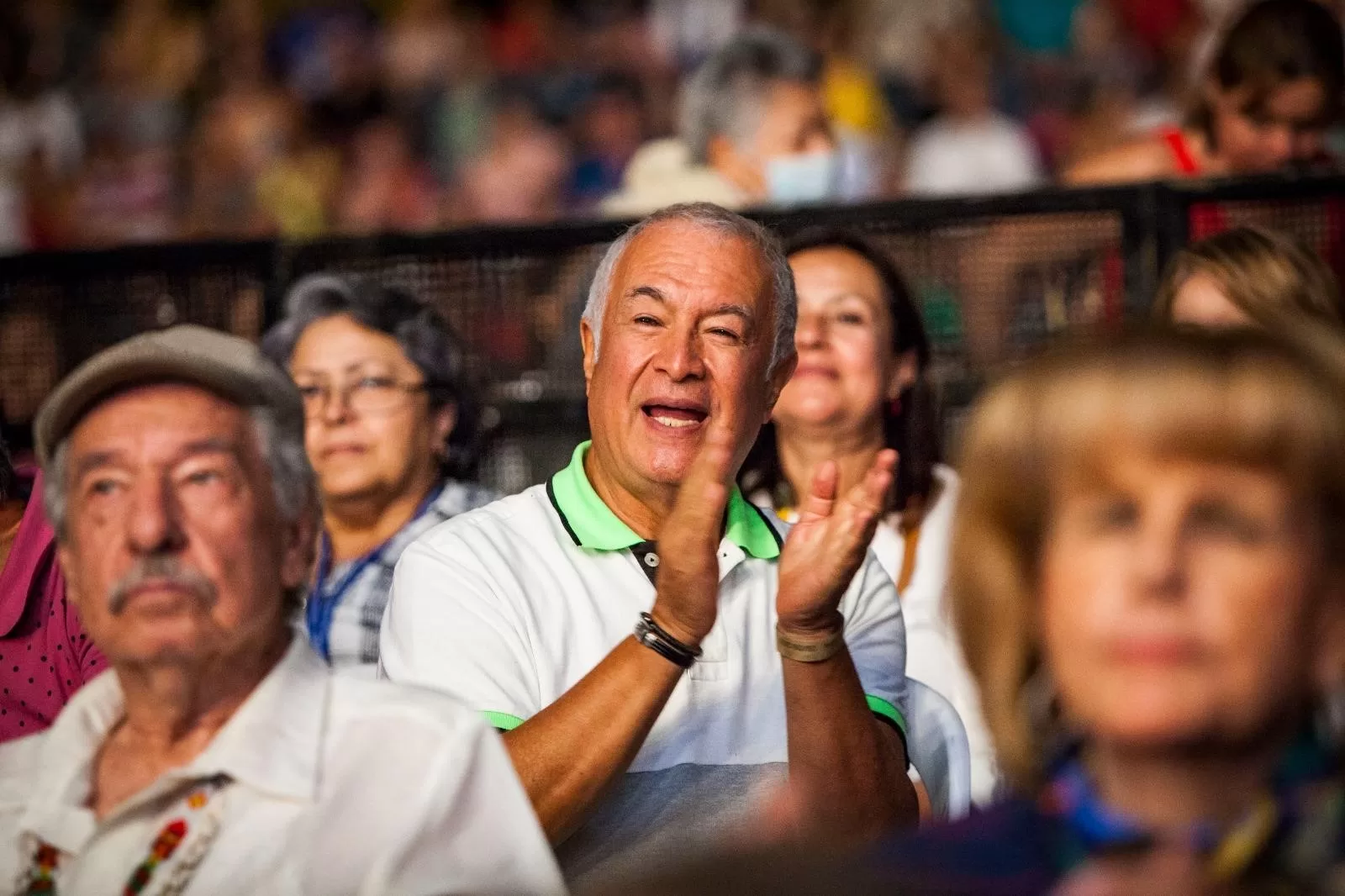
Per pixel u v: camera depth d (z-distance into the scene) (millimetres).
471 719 5109
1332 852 3484
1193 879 3516
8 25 21438
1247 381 3535
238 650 4996
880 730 6199
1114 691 3551
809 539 5895
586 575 6648
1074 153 19375
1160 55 21031
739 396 6770
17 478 7523
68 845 4922
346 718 5066
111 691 5152
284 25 22938
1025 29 21172
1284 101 10773
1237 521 3531
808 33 21156
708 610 5910
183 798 4922
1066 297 9734
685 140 12164
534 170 20250
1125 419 3568
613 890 3656
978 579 3844
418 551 6711
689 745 6516
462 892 4953
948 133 19719
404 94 22203
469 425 9367
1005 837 3703
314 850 4879
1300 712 3611
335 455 9000
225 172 20969
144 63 22203
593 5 22625
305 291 9242
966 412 9688
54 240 19812
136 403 4961
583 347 7188
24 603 7016
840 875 3617
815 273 8828
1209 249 7832
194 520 4914
